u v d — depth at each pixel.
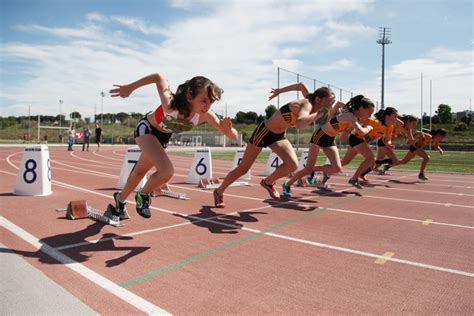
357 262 3.29
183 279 2.78
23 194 6.18
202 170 8.70
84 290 2.54
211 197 6.67
